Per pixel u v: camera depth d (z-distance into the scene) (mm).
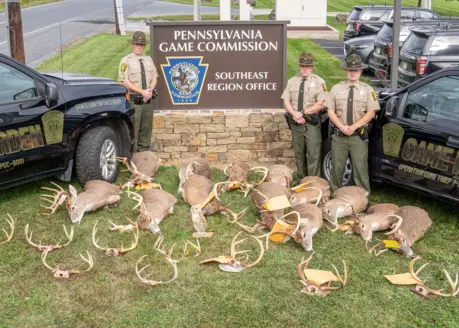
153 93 7688
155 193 6023
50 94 6199
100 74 15250
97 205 6070
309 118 6902
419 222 5520
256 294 4648
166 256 5246
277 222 5418
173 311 4418
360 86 6387
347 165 6867
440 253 5441
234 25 8070
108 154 7008
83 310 4430
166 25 8062
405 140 6246
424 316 4406
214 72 8211
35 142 6203
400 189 7082
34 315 4367
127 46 20656
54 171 6547
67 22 28781
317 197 6172
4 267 5047
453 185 5801
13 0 10586
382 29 14836
